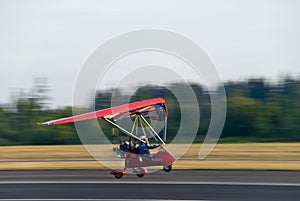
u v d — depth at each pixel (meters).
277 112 68.81
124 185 25.77
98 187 25.41
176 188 24.67
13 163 36.75
